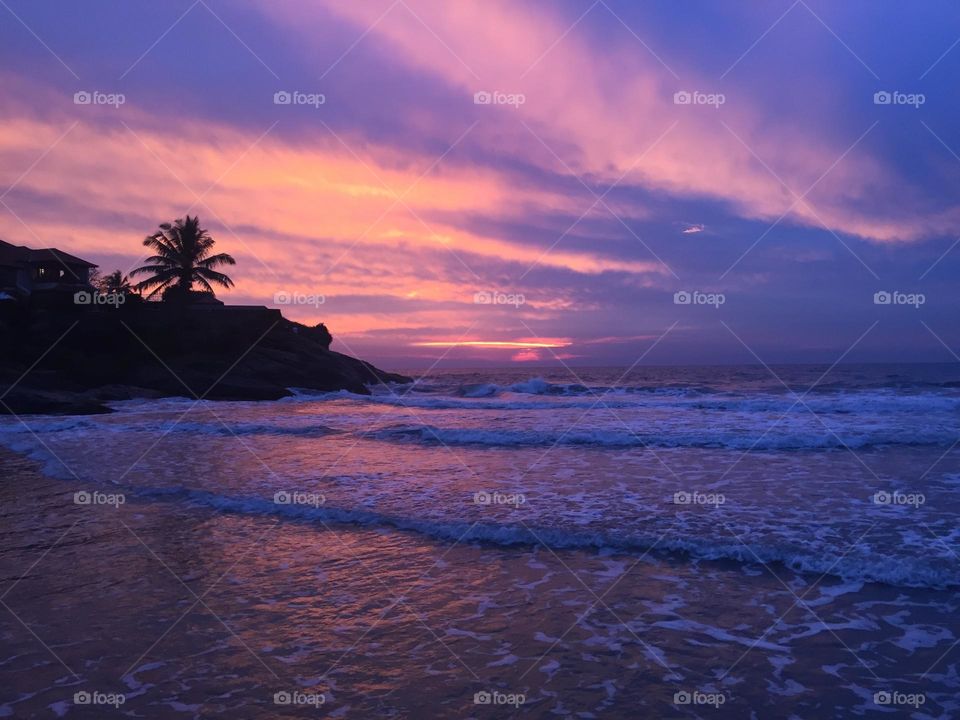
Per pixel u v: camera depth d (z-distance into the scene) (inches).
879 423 802.2
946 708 177.8
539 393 1743.4
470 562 309.0
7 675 200.4
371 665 207.0
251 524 377.7
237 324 1663.4
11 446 699.4
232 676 200.1
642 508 395.2
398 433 792.3
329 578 288.0
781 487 449.7
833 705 180.4
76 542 342.0
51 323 1481.3
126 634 230.4
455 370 5467.5
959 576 269.7
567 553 318.7
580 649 216.8
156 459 599.5
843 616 238.5
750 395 1413.6
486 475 512.1
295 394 1558.8
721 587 269.9
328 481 491.5
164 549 331.3
